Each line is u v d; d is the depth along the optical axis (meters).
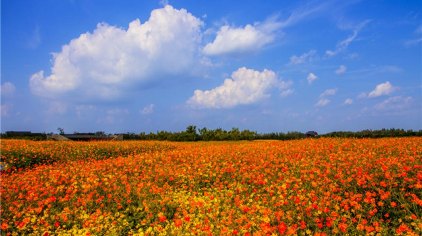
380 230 7.14
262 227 7.29
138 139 42.41
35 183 13.39
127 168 16.34
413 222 7.25
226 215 8.84
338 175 10.95
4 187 13.39
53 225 9.07
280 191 10.42
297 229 7.41
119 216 9.45
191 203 9.52
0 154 20.45
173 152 20.56
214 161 16.62
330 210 8.42
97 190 12.09
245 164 15.29
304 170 12.34
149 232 8.13
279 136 37.00
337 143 20.95
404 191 9.31
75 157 22.81
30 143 26.50
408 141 19.77
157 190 10.95
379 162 11.97
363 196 9.58
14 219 9.33
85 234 8.08
